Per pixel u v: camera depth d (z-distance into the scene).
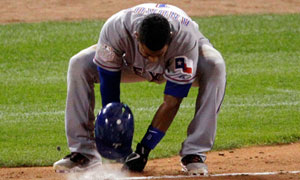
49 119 34.06
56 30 57.03
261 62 48.78
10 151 27.94
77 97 21.81
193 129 21.53
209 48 21.44
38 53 50.78
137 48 19.73
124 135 19.17
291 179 20.69
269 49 52.53
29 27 57.84
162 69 20.05
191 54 19.66
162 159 26.75
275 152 27.66
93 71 21.88
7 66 47.34
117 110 19.30
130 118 19.38
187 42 19.45
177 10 20.20
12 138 30.36
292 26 58.69
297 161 25.41
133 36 19.58
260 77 44.25
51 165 26.12
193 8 65.50
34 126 32.66
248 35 55.84
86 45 53.12
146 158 21.09
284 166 24.20
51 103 37.75
